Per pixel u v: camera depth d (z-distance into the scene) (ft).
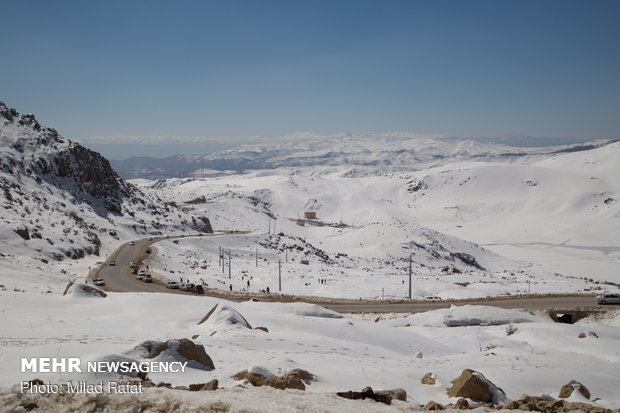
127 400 29.12
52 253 230.68
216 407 29.68
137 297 114.21
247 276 243.40
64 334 66.28
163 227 403.95
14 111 418.92
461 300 172.45
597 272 454.40
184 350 50.19
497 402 47.44
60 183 373.20
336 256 396.98
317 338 84.74
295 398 36.22
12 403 27.30
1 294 101.65
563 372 67.77
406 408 38.42
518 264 504.84
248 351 65.10
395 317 142.10
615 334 114.73
